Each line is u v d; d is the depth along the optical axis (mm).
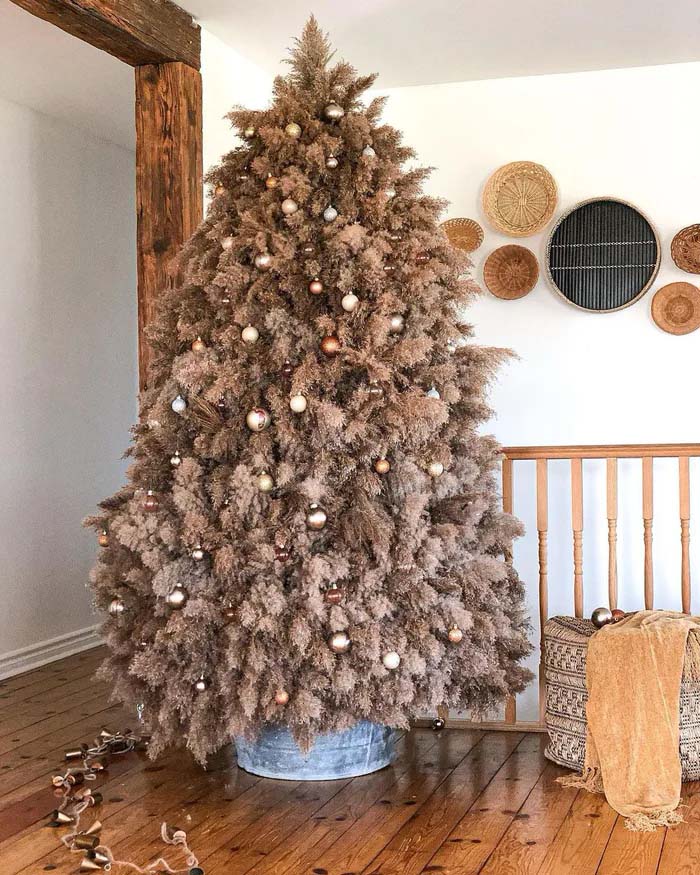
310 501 2674
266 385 2803
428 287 2783
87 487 5223
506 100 4652
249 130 2871
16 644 4676
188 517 2723
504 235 4629
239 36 4109
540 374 4629
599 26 4039
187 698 2734
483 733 3496
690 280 4484
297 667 2695
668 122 4504
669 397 4520
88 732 3629
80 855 2512
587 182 4582
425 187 4734
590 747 2959
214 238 2891
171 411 2844
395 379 2785
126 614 2867
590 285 4551
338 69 2895
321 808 2789
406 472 2758
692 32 4105
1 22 3779
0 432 4598
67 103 4738
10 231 4672
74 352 5129
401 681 2707
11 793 2979
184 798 2887
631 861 2451
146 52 3695
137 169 3865
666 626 2975
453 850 2508
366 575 2686
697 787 2980
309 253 2746
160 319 3008
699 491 4461
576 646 3086
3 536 4605
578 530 3562
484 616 2852
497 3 3801
